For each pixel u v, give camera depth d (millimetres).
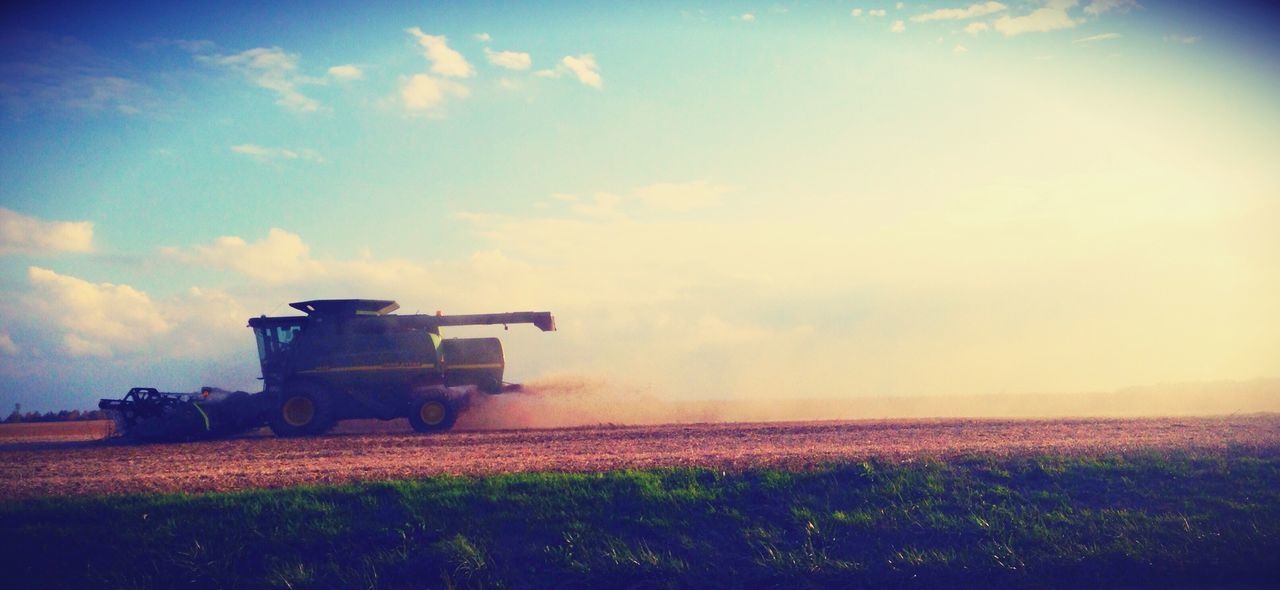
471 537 13508
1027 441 19922
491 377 27297
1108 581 12445
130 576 12734
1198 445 18750
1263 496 14719
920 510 14375
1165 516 14023
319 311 26219
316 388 25609
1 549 13141
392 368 26125
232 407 25391
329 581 12703
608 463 17469
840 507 14633
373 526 13812
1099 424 23812
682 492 14891
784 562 12953
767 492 15016
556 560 13078
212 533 13562
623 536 13742
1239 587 12172
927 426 23906
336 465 18391
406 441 22750
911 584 12523
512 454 19391
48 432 33625
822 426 24453
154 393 25141
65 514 14094
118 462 20000
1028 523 13914
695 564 13094
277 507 14367
